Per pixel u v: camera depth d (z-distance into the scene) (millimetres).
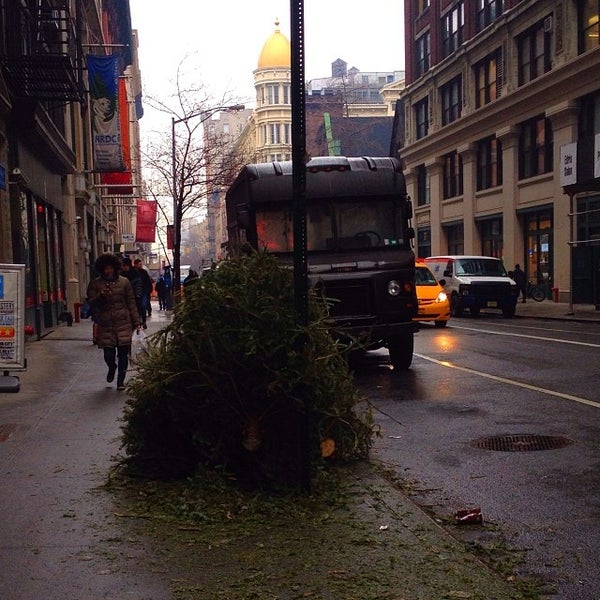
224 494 5281
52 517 4977
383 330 11961
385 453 7051
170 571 4094
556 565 4324
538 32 34594
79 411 8672
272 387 5238
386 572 4078
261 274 5680
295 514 5020
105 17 47625
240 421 5484
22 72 15766
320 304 6004
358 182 12773
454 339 17594
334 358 5902
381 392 10500
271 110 98062
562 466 6441
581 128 31531
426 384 11086
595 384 10430
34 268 18484
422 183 50406
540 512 5297
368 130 82500
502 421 8320
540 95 33625
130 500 5324
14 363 9797
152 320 26156
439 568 4137
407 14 51062
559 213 32625
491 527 5004
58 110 23656
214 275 5750
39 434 7457
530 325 22188
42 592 3830
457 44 43312
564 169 25438
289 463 5492
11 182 16109
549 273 34812
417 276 21656
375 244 12734
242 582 3947
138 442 5820
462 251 44219
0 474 6016
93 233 35812
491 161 40188
